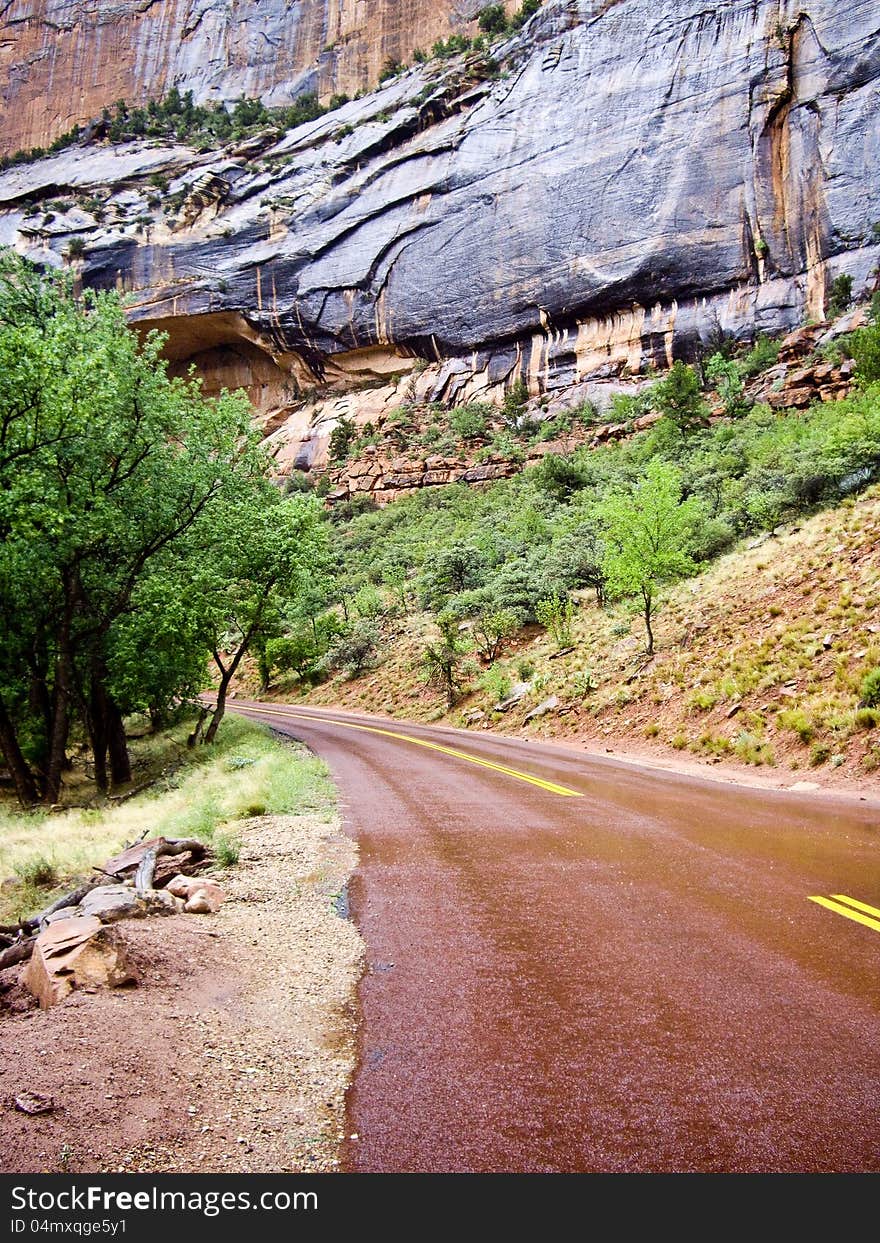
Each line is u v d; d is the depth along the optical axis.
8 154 138.88
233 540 18.66
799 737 11.87
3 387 13.41
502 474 64.44
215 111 126.00
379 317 87.81
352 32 122.69
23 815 13.83
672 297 69.62
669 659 18.08
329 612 41.72
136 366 16.12
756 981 3.75
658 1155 2.38
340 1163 2.38
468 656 29.48
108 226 97.75
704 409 54.22
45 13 142.62
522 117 83.19
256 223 94.81
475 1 113.88
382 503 69.44
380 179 91.69
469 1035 3.24
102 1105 2.66
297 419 92.62
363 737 20.33
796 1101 2.68
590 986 3.73
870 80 61.25
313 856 6.76
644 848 6.75
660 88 73.50
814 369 50.28
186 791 12.32
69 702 18.78
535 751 16.11
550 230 77.12
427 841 7.33
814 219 62.47
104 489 16.08
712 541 25.34
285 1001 3.66
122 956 3.85
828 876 5.62
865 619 13.77
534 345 78.44
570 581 29.86
